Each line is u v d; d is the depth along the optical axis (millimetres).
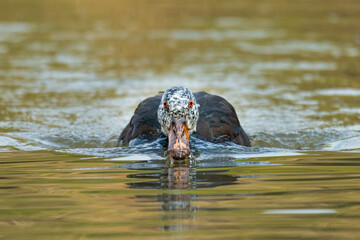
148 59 28188
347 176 11680
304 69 26281
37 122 18281
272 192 10484
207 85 23266
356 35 34031
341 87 23141
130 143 15445
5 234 8438
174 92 14484
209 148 14547
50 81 23859
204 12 42406
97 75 25094
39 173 12234
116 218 9078
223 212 9320
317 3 46906
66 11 42531
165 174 12023
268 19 39688
